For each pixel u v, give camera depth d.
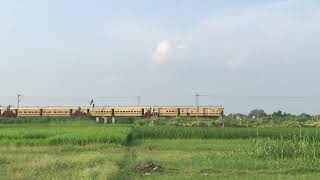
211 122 69.50
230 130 51.69
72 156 28.72
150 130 51.03
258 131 51.16
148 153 32.75
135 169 23.38
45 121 82.19
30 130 50.38
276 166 24.72
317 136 46.84
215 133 50.91
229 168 24.16
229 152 32.28
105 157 27.81
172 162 26.41
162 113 85.19
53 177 19.80
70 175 20.25
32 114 87.31
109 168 21.08
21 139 42.50
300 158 27.23
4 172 21.61
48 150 34.16
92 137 40.88
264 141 32.22
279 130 52.06
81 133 43.81
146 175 21.73
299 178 20.91
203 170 23.33
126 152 33.56
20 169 22.47
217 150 34.84
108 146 37.50
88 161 24.80
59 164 23.80
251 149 31.17
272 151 28.39
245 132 51.12
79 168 22.66
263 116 86.38
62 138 40.47
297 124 69.62
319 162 25.84
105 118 86.19
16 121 80.88
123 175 21.39
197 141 45.31
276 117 82.75
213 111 83.00
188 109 84.44
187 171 23.09
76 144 39.69
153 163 24.20
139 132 50.69
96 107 87.62
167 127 53.84
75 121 82.38
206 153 31.91
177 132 50.97
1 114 86.06
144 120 77.56
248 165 24.94
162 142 43.75
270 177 21.20
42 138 43.34
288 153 28.23
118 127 57.34
